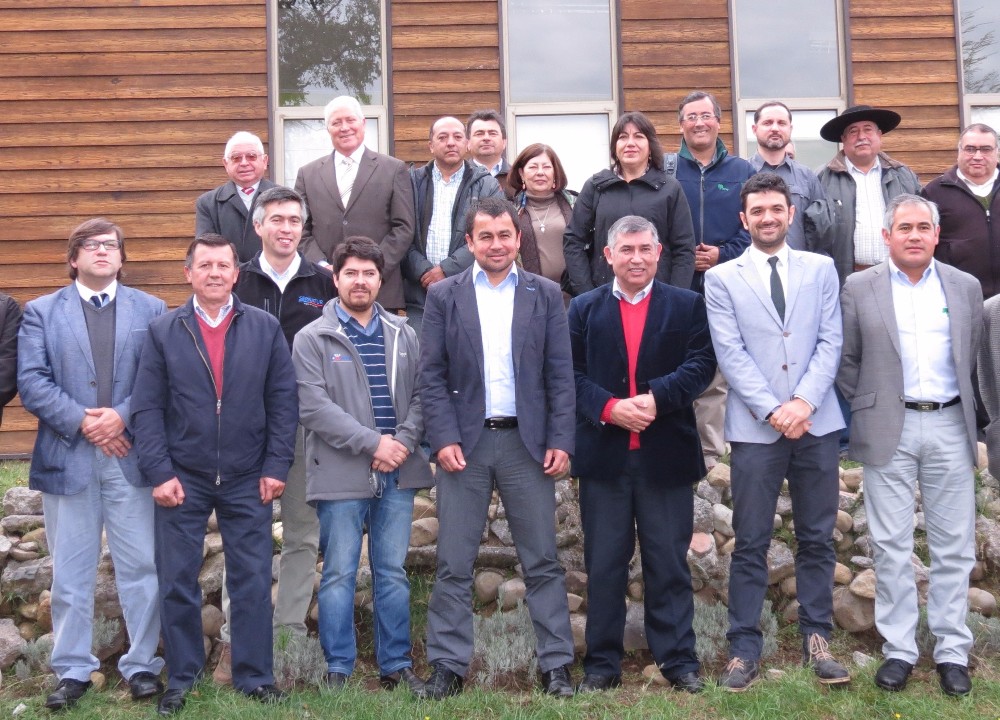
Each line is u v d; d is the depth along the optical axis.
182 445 3.95
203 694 3.90
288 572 4.49
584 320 4.27
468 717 3.79
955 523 4.03
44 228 7.15
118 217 7.19
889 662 3.99
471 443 4.02
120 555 4.12
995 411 4.28
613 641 4.11
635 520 4.19
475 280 4.21
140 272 7.17
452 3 7.38
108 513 4.11
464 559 4.08
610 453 4.08
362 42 7.45
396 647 4.14
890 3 7.50
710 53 7.44
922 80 7.46
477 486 4.08
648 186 4.90
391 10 7.36
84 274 4.15
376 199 5.22
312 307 4.59
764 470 4.07
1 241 7.14
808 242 5.32
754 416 4.05
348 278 4.16
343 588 4.11
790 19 7.53
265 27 7.30
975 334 4.16
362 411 4.13
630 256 4.09
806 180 5.49
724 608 4.68
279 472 4.02
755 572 4.09
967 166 5.31
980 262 5.25
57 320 4.14
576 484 5.19
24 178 7.16
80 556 4.08
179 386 3.96
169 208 7.21
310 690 4.07
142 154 7.21
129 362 4.15
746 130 7.48
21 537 5.06
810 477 4.10
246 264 4.61
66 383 4.09
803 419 3.96
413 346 4.34
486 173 5.39
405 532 4.20
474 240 4.12
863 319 4.17
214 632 4.70
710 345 4.17
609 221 4.93
